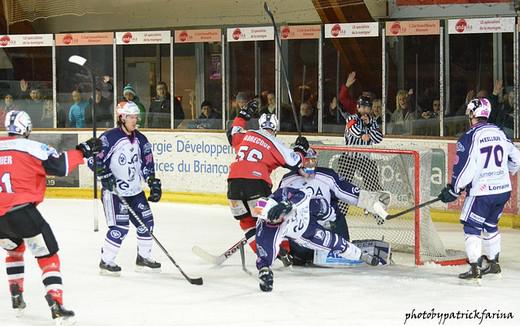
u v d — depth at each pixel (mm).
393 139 18344
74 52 22125
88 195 21797
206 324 9406
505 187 11461
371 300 10516
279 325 9344
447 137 17609
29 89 22484
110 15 24766
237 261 13312
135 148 12094
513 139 17125
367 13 21109
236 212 12188
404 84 19203
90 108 22109
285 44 20281
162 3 24203
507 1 20172
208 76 21156
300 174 11922
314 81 20078
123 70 22203
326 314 9820
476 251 11367
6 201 9250
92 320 9656
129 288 11336
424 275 12039
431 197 17656
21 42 22031
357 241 12891
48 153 9484
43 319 9812
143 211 12312
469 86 18688
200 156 20547
